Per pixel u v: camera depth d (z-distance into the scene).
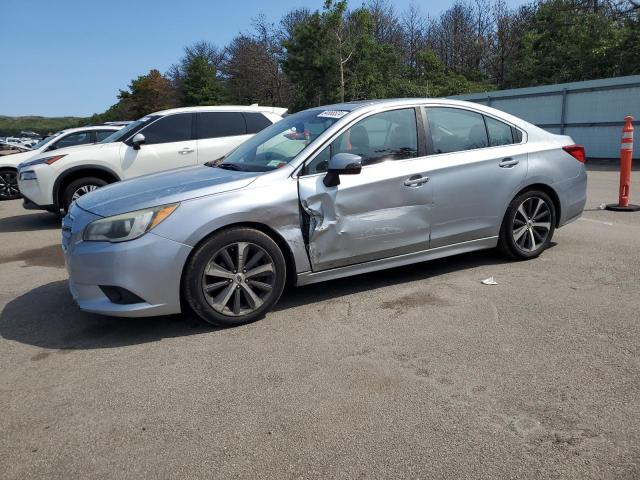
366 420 2.81
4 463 2.59
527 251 5.42
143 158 8.77
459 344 3.63
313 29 33.91
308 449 2.59
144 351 3.73
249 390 3.15
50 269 6.09
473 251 5.48
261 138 5.05
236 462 2.53
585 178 5.77
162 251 3.75
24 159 12.28
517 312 4.14
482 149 5.07
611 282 4.72
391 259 4.66
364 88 34.84
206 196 3.92
